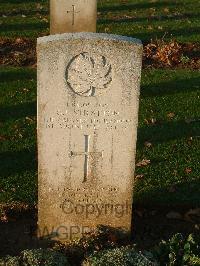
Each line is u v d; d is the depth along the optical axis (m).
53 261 2.67
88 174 2.85
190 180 3.37
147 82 4.54
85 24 4.52
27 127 3.87
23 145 3.66
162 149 3.67
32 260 2.65
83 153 2.81
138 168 3.47
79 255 2.82
